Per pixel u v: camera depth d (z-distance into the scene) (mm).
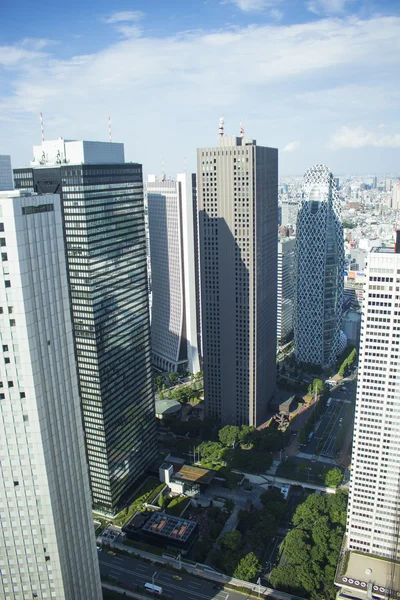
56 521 170625
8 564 174000
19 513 167625
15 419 157875
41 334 158250
